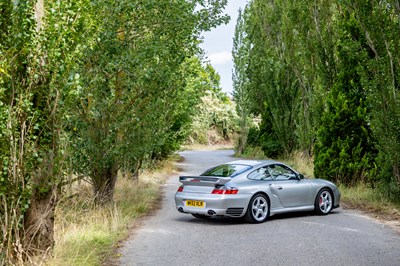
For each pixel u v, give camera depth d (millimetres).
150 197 16719
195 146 64938
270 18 34781
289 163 30094
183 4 13422
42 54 7438
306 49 25484
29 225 7727
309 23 24219
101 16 11820
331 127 18516
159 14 13289
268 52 34719
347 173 18219
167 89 14453
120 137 13492
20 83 7312
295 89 33000
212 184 11805
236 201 11695
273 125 34000
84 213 12023
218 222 12320
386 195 15234
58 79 7578
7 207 7102
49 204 7832
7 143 6980
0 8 7148
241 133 45188
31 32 7367
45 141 7672
